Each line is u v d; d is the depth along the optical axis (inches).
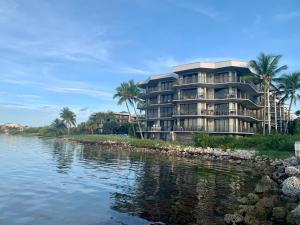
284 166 1392.7
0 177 964.0
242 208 623.2
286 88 2674.7
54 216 574.6
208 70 2844.5
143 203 682.2
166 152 2427.4
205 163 1690.5
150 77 3366.1
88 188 837.8
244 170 1362.0
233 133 2687.0
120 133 4690.0
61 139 5000.0
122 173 1161.4
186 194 788.6
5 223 529.3
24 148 2482.8
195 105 2866.6
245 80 2672.2
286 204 602.2
